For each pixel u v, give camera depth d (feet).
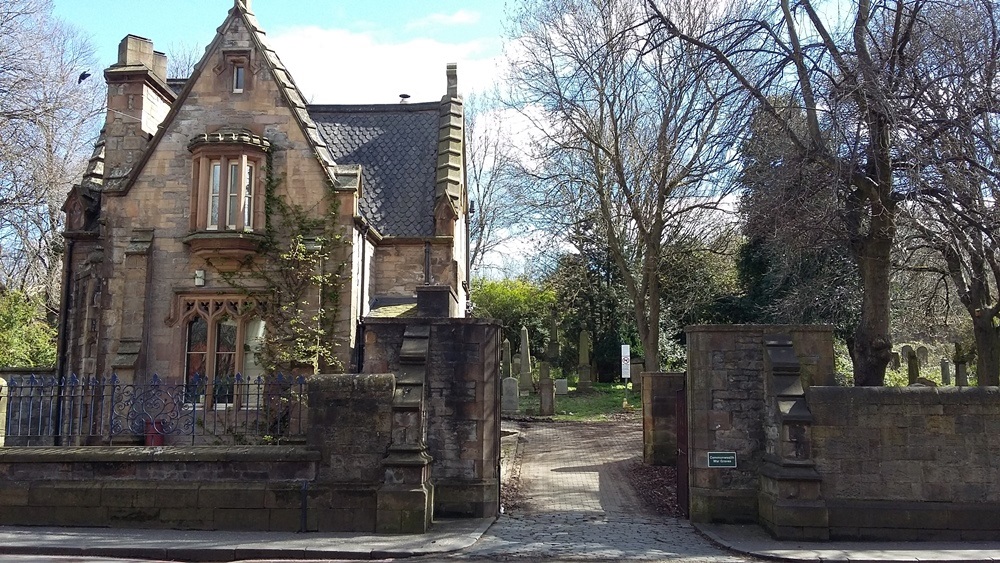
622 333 134.41
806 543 38.63
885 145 44.62
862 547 37.60
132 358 60.49
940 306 84.28
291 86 65.67
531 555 36.04
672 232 93.40
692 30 71.41
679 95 78.59
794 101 48.73
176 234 63.36
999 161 44.57
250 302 62.39
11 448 42.06
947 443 39.93
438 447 46.88
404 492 40.40
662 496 53.47
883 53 47.01
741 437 44.16
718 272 117.39
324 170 63.46
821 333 44.50
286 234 63.00
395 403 41.34
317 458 41.09
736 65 50.39
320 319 61.21
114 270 62.90
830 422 40.47
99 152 73.26
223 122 64.39
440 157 74.69
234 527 40.60
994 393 40.06
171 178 63.98
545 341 141.59
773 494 40.65
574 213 98.68
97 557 34.81
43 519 40.88
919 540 39.22
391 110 81.10
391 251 70.18
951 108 45.03
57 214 112.06
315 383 41.70
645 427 64.39
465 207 91.76
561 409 98.48
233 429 58.49
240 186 61.93
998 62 44.78
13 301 92.22
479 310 148.56
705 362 44.98
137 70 66.44
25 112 81.82
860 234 48.42
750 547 37.50
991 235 44.96
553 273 153.79
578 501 52.60
